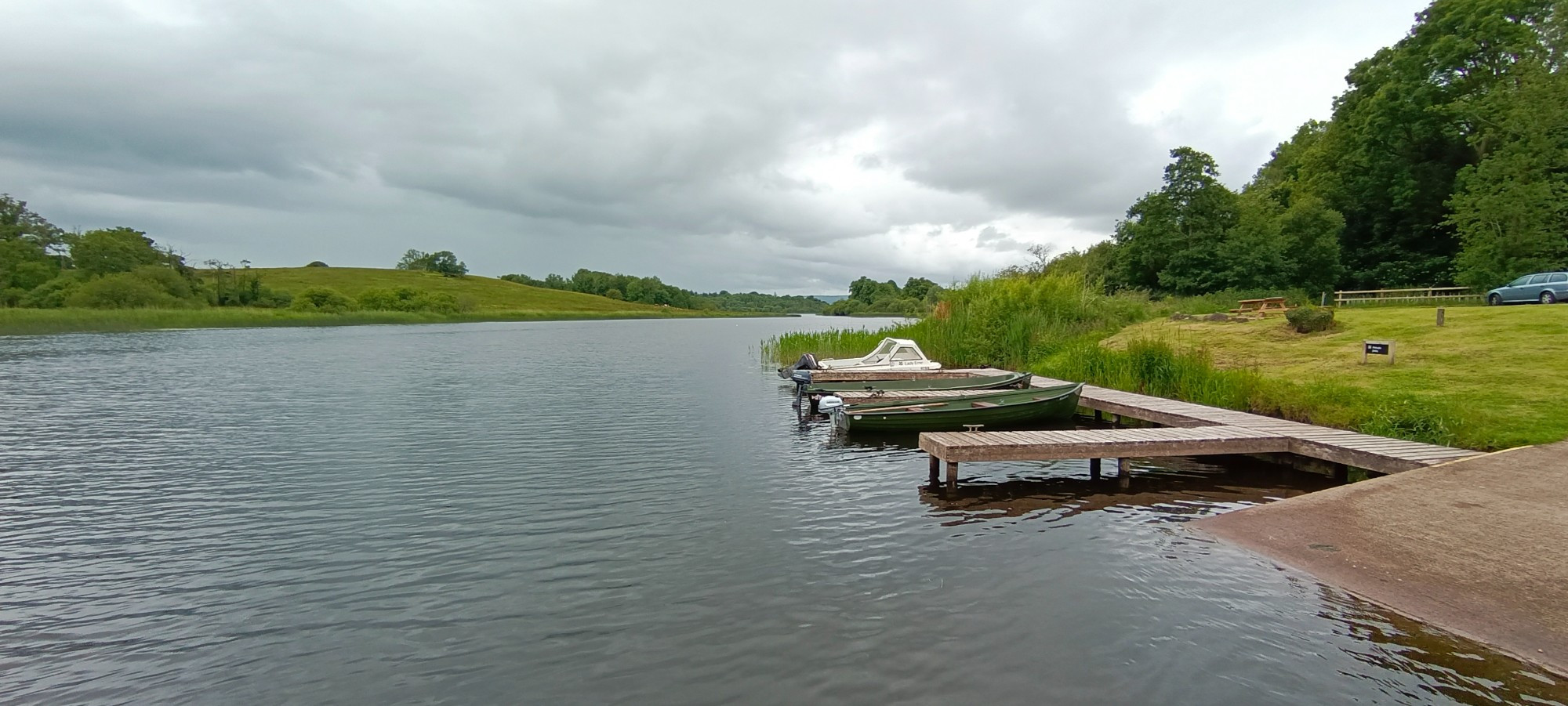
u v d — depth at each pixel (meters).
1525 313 21.23
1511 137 35.84
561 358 38.03
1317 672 5.10
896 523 9.02
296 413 18.22
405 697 5.09
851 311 162.25
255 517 9.35
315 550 8.09
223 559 7.81
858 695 4.95
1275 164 71.44
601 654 5.64
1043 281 32.91
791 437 15.23
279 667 5.54
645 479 11.43
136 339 48.78
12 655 5.73
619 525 8.95
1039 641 5.69
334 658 5.65
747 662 5.45
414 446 14.04
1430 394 14.15
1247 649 5.47
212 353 37.81
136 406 19.31
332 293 90.88
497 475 11.66
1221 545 7.68
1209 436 11.70
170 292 76.50
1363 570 6.57
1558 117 33.44
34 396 21.06
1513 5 41.41
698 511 9.59
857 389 18.83
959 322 29.89
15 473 11.71
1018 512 9.53
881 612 6.29
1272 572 6.82
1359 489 9.00
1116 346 25.41
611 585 7.02
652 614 6.32
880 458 13.16
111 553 8.02
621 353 42.16
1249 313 30.12
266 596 6.85
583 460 12.82
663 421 17.31
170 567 7.61
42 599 6.79
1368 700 4.73
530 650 5.71
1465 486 8.85
